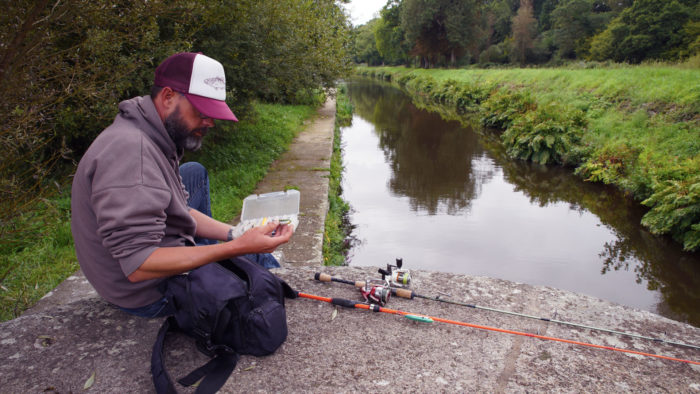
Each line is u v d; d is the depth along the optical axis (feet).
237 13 23.48
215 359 6.03
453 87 96.73
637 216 27.68
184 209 6.03
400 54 214.90
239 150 30.01
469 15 164.14
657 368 6.34
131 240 5.16
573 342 6.82
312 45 39.63
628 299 18.44
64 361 6.15
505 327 7.22
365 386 5.87
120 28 13.96
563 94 55.93
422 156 46.14
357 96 115.85
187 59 5.61
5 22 7.97
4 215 9.38
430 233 25.38
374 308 7.34
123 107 5.64
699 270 20.84
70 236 15.40
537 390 5.89
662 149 32.17
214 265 6.00
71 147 19.95
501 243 23.97
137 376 5.90
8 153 9.21
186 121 5.74
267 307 6.10
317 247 17.56
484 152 47.70
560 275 20.47
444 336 6.91
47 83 10.53
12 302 11.25
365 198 31.86
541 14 214.69
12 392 5.66
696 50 110.63
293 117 47.73
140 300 6.18
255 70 26.71
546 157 41.04
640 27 132.05
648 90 44.73
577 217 28.09
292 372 6.06
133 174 5.18
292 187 25.50
